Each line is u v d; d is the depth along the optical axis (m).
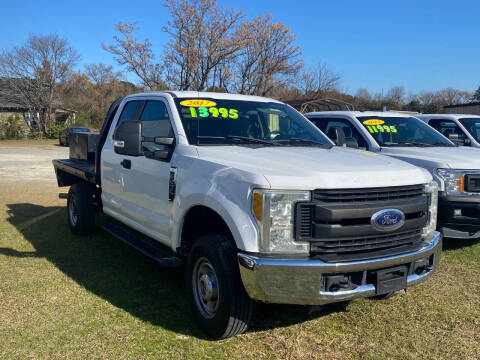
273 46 36.66
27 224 7.67
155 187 4.55
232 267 3.46
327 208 3.21
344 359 3.47
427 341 3.77
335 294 3.24
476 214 5.82
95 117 51.59
